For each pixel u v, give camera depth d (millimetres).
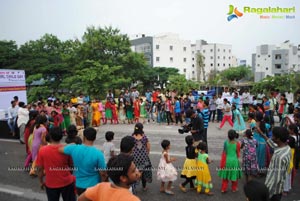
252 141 6086
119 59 34125
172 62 68312
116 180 2359
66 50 40844
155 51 65625
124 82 28797
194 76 83125
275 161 3947
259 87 21203
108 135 5707
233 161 5715
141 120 17219
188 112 7594
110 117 16156
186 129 7809
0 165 8188
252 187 2264
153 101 17844
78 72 27047
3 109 14195
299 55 65250
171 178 5773
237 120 10891
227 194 5805
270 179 3994
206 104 8859
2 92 14539
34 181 6820
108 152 5656
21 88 15828
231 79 59812
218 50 89875
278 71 65000
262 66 69125
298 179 6535
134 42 69125
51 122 11336
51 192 4113
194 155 5852
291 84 20500
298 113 7602
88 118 14844
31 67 33656
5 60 35719
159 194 5883
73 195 4344
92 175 3957
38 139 7000
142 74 38781
